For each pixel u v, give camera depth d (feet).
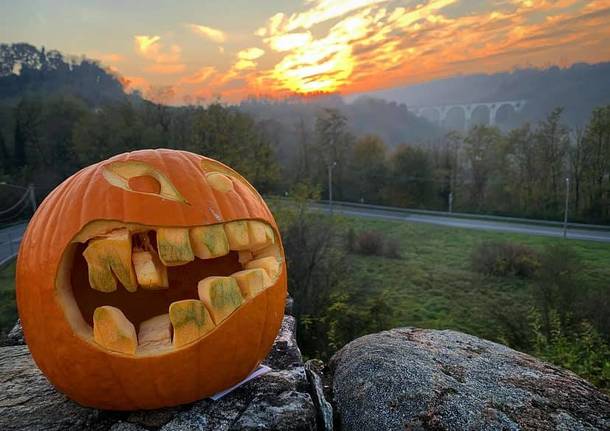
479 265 78.48
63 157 123.03
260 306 7.68
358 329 51.42
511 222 114.73
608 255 79.82
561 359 21.72
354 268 77.56
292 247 58.49
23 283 7.25
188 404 7.78
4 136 122.21
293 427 7.20
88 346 6.83
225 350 7.32
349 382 9.15
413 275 76.54
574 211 114.11
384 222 116.98
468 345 10.80
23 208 110.32
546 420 7.61
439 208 136.87
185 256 6.74
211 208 7.17
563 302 51.06
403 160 140.67
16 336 12.35
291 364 9.55
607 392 16.90
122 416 7.55
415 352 9.87
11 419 7.50
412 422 7.67
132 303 8.13
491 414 7.70
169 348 7.00
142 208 6.82
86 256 6.56
